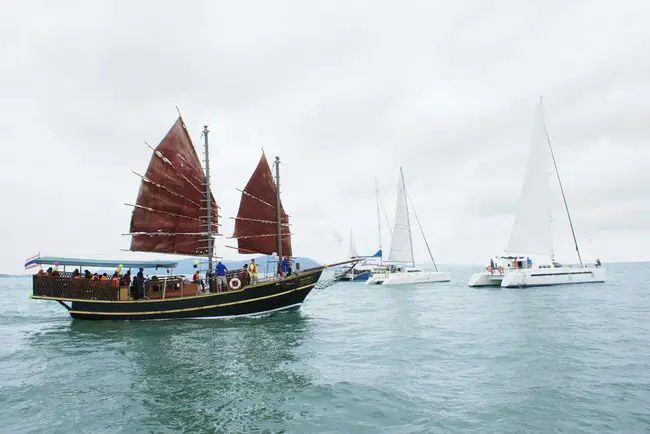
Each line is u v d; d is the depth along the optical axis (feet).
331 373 37.55
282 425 25.90
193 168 90.38
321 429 25.11
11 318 87.10
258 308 79.00
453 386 32.60
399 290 145.18
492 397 29.71
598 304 82.12
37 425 26.53
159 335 59.67
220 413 28.14
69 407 29.81
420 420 26.03
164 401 30.81
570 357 40.01
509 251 147.95
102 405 30.17
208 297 75.51
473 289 135.54
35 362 44.14
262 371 38.73
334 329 62.64
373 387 32.91
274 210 93.91
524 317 66.69
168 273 82.99
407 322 67.00
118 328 67.62
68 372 39.73
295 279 82.23
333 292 151.84
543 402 28.27
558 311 72.23
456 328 59.36
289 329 63.36
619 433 23.31
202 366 41.11
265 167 93.45
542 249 141.49
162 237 85.40
